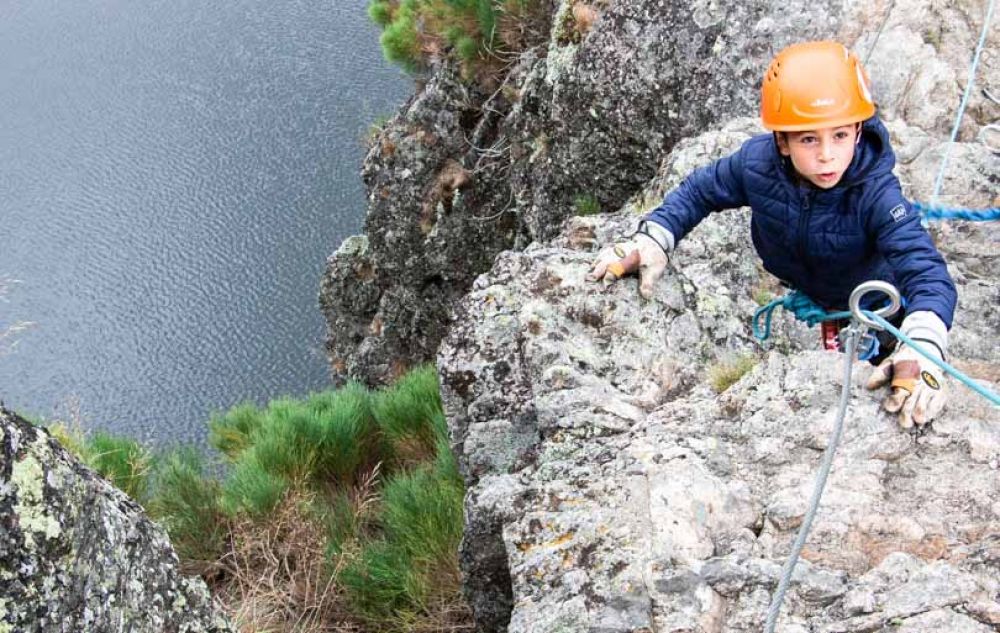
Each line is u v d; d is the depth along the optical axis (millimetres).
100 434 6133
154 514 5820
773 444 2984
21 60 27094
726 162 3102
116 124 23422
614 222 4332
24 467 2238
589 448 3420
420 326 9992
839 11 5176
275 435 6559
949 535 2693
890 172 2689
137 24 27594
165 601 2588
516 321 3938
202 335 16922
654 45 5801
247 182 20656
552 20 8258
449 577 4977
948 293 2594
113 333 17281
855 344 2592
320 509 5953
